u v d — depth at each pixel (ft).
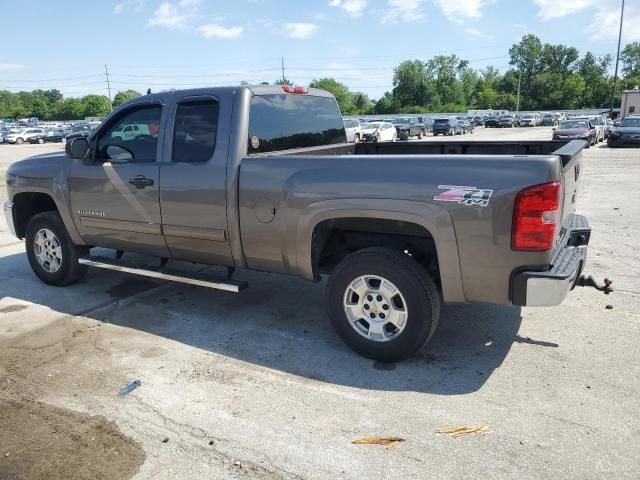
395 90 410.31
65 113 415.23
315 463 9.34
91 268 21.36
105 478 9.10
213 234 14.35
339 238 14.15
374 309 12.80
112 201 16.08
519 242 10.80
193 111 14.47
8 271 21.21
